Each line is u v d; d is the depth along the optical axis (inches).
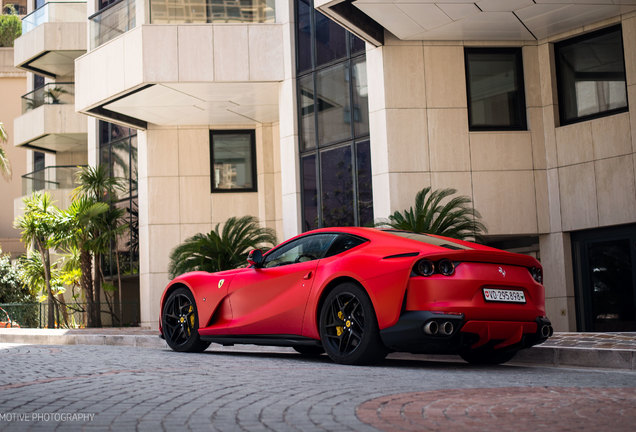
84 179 757.3
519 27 503.5
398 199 510.6
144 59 565.3
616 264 496.4
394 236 242.7
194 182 715.4
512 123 537.3
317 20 578.6
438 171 518.3
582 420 137.7
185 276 300.8
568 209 516.1
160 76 565.9
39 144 1063.6
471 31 507.8
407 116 519.2
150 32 568.4
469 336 223.3
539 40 537.3
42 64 1082.1
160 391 172.9
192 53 573.0
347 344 236.4
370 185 537.0
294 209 578.2
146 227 705.0
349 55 555.8
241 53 581.0
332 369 222.1
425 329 213.9
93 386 181.2
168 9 573.6
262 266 271.6
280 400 160.2
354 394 168.9
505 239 559.8
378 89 523.2
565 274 514.6
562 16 485.4
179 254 552.7
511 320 229.0
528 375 216.8
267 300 261.7
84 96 627.5
